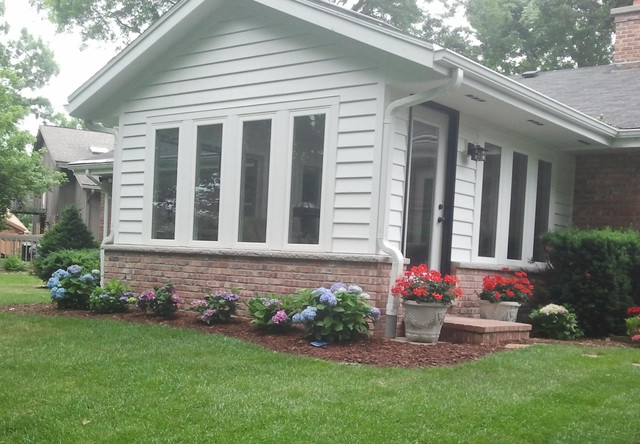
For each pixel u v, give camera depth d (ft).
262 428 12.87
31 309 29.68
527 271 31.86
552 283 30.45
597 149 34.35
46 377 16.57
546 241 30.94
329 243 24.40
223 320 25.14
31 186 75.61
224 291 26.63
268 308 23.20
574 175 36.40
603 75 43.50
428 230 26.45
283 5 24.77
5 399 14.71
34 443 12.30
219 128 28.32
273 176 26.22
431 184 26.55
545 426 13.44
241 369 17.53
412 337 22.29
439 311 22.16
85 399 14.66
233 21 27.84
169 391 15.29
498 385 16.38
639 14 43.93
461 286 27.66
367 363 18.81
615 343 26.50
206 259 28.12
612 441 12.84
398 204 24.39
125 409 13.99
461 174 27.89
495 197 30.48
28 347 20.21
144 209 30.78
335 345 21.04
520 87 24.91
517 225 32.37
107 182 58.18
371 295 23.08
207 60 28.71
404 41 21.67
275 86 26.43
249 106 27.22
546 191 34.53
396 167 24.23
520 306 29.58
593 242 29.17
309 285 24.70
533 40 89.81
